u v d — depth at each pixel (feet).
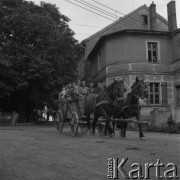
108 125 47.80
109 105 47.29
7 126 85.97
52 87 95.86
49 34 97.66
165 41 101.19
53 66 96.12
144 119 90.99
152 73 98.32
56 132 57.57
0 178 21.65
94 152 31.50
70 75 99.60
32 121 109.81
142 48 99.04
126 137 50.14
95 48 114.83
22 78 91.30
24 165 25.50
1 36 93.30
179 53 96.73
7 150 32.96
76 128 48.83
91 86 55.42
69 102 52.21
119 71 98.94
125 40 99.25
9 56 88.89
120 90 46.60
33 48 96.89
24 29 94.27
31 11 105.40
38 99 98.37
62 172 23.08
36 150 32.91
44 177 21.84
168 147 35.70
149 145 37.55
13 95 101.24
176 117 73.10
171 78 99.91
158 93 98.07
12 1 96.32
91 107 50.70
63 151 32.19
